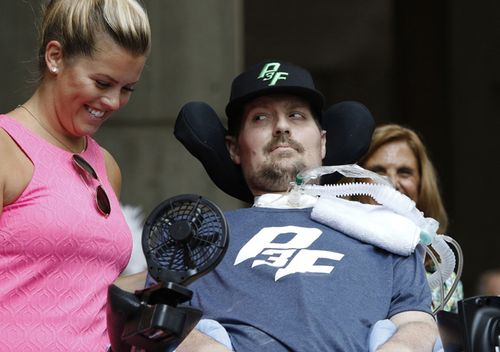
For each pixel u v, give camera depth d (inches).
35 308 288.7
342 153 382.6
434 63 1087.6
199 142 373.4
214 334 304.2
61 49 299.0
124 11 296.8
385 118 1114.1
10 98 649.0
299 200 343.0
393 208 334.0
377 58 1122.7
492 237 995.3
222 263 324.8
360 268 320.5
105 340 300.8
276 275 315.3
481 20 1010.1
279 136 356.2
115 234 305.1
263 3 1115.9
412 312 318.0
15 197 291.9
